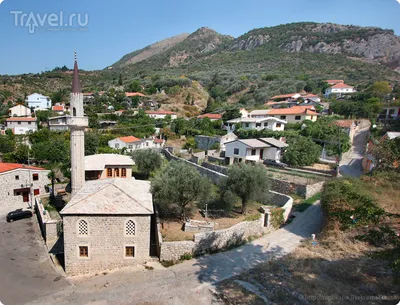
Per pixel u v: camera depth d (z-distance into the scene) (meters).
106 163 36.66
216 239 23.02
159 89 131.25
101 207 20.61
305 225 27.77
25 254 24.20
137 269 20.61
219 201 32.75
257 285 17.62
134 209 20.88
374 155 36.44
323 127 54.69
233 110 77.50
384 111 68.50
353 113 72.81
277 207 30.22
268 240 24.84
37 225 31.14
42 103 105.81
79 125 27.36
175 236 23.69
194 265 20.77
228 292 17.11
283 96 96.38
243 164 31.38
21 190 36.81
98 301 16.94
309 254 21.08
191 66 199.38
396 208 23.33
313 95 96.06
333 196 24.91
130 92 122.69
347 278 17.38
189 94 119.50
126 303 16.61
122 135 72.56
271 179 38.22
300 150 47.09
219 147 59.94
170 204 28.12
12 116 85.62
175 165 29.09
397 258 12.88
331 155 49.31
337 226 23.89
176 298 16.83
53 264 22.33
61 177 45.72
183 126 79.38
